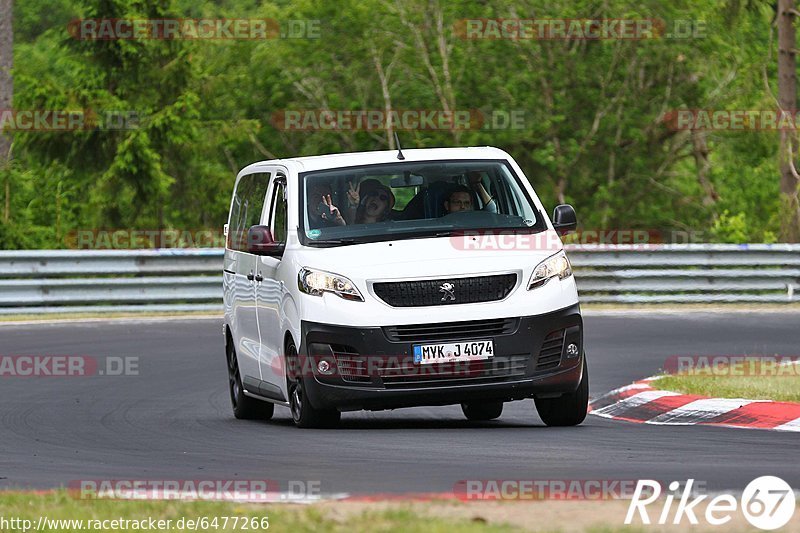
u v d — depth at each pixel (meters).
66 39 109.62
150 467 27.62
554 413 34.34
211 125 116.44
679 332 61.97
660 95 130.50
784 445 28.89
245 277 38.56
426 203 35.09
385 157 36.34
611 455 27.44
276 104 132.38
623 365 50.31
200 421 37.88
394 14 129.38
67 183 113.06
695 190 134.38
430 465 26.39
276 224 36.34
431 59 129.50
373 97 129.50
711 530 18.95
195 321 69.06
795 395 36.53
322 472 25.81
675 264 78.25
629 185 131.88
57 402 42.81
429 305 32.56
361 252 33.59
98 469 27.62
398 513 20.12
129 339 61.22
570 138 130.62
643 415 37.31
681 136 132.25
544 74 128.25
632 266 78.00
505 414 39.78
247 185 41.12
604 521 19.61
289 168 36.66
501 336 32.44
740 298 77.75
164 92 111.50
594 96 129.62
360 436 31.62
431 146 127.38
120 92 110.00
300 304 33.28
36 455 30.44
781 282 78.25
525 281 33.03
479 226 34.53
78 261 74.31
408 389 32.25
